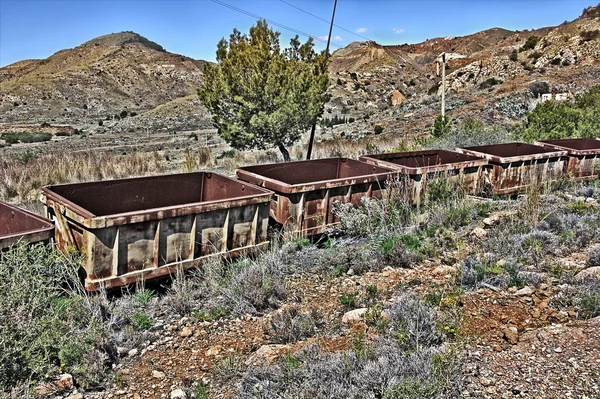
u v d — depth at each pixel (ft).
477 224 25.70
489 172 32.14
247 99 45.01
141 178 23.53
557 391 10.85
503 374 11.71
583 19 214.48
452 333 13.70
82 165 46.96
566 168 36.19
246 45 46.01
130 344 14.10
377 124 121.19
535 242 21.25
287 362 12.37
